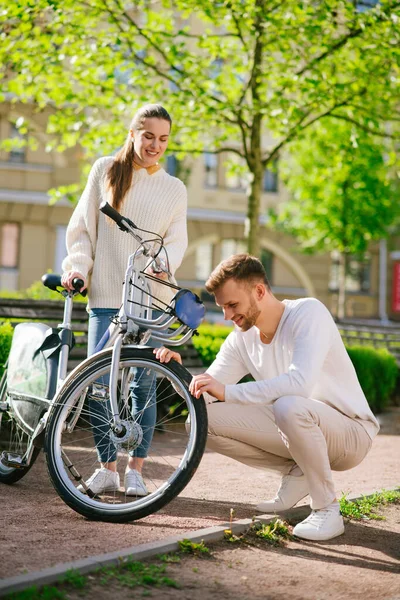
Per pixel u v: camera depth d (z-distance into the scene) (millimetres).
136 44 9398
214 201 25391
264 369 3418
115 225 3818
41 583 2373
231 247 25859
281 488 3531
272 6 8938
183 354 7254
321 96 8984
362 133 10352
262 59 9805
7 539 2844
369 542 3217
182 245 3914
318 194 19047
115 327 3492
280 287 26578
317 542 3162
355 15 8438
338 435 3305
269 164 10508
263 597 2479
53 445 3316
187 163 24859
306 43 9250
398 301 28719
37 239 22922
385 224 20078
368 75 9102
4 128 21828
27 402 3730
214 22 9219
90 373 3365
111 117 10961
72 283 3729
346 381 3391
